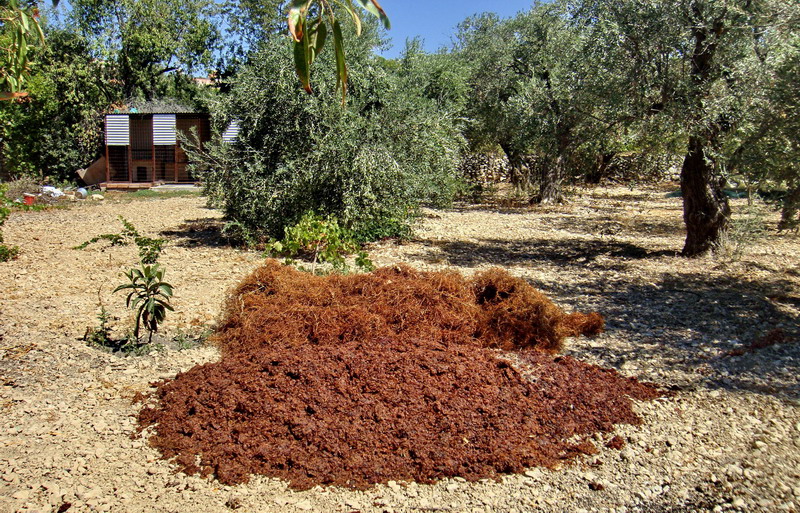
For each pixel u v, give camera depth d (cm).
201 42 2658
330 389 396
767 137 674
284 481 317
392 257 937
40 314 596
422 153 1045
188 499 299
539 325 533
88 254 913
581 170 1147
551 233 1233
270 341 499
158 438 355
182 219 1373
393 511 294
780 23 681
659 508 304
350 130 956
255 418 365
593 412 400
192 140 2128
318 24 140
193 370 442
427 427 364
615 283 779
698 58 796
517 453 345
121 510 288
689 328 595
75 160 2227
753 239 994
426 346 485
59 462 328
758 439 373
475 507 300
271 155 1012
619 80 826
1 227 1178
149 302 498
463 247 1049
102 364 469
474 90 1814
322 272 705
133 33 2419
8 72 341
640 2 802
